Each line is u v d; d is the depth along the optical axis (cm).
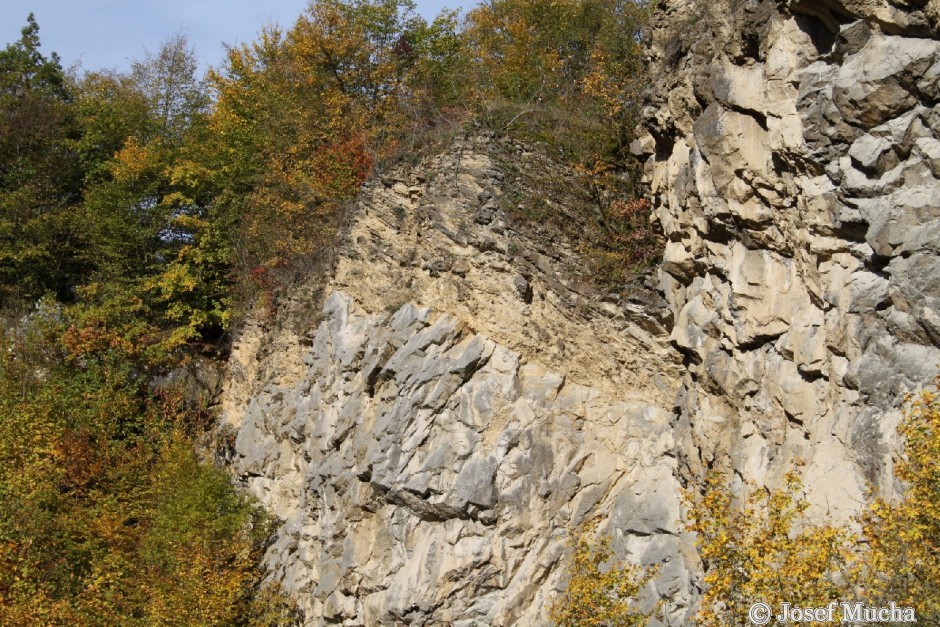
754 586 845
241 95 2733
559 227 1550
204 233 2683
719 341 1200
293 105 2469
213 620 1712
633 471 1412
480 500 1448
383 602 1520
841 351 980
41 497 1984
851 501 921
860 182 929
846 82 930
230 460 2292
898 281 890
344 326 1828
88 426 2309
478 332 1570
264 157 2564
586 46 2211
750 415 1138
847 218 949
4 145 3122
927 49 867
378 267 1778
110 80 3700
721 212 1147
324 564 1688
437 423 1538
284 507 1972
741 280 1134
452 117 1908
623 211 1501
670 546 1286
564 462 1442
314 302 2031
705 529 961
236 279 2589
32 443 2153
